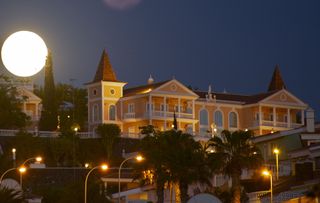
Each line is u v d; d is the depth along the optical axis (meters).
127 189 111.44
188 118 166.00
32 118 160.12
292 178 93.50
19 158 128.88
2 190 84.56
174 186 101.06
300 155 93.94
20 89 160.88
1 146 132.75
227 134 95.75
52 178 119.38
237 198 93.12
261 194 91.50
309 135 108.06
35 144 132.12
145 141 102.25
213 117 170.50
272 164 101.81
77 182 108.94
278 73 185.38
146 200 107.75
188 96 166.12
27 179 117.00
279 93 174.25
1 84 155.12
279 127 173.38
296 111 176.75
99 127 141.38
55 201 102.62
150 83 168.38
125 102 165.62
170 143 99.38
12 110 148.50
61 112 165.25
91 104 165.88
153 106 163.50
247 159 94.25
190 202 76.69
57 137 138.00
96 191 102.38
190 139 100.06
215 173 96.19
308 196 77.31
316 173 89.75
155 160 97.44
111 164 131.75
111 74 165.75
